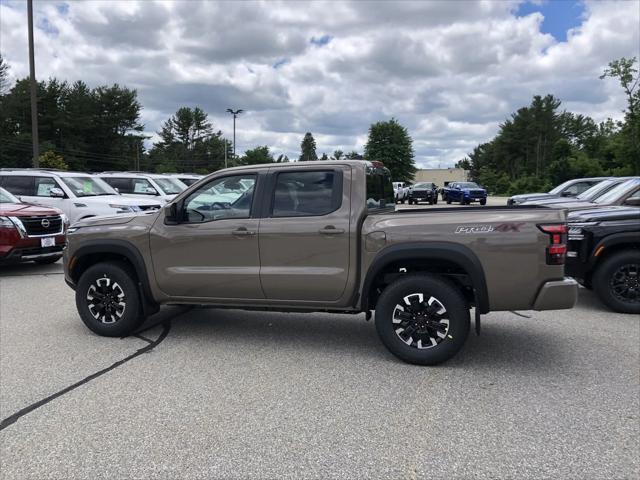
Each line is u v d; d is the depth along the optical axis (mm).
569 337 5512
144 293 5445
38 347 5250
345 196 4793
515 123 91312
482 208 4781
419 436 3340
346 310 4906
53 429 3457
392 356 4941
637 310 6461
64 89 72312
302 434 3379
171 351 5117
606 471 2918
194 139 109812
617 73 31297
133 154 84875
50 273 9828
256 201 5047
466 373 4461
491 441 3268
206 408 3777
